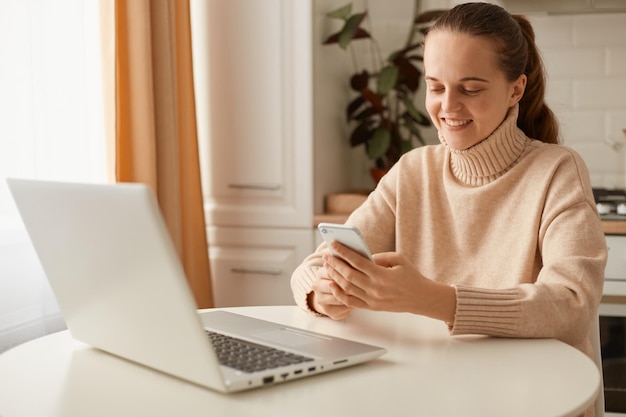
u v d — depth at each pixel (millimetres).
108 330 1126
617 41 2959
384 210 1700
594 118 3000
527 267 1454
